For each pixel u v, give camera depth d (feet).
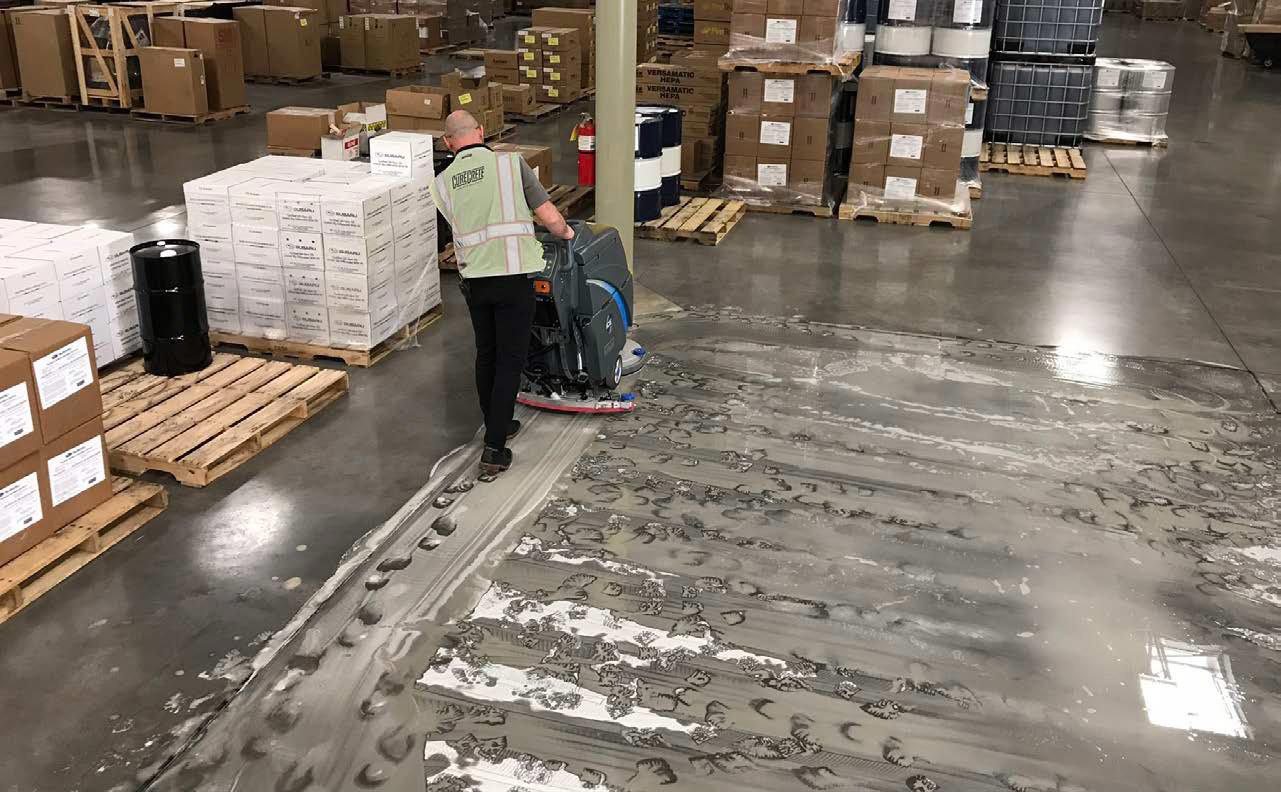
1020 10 38.50
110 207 29.60
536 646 12.44
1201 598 13.69
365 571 13.80
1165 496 16.15
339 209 18.97
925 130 29.40
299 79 49.52
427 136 21.45
